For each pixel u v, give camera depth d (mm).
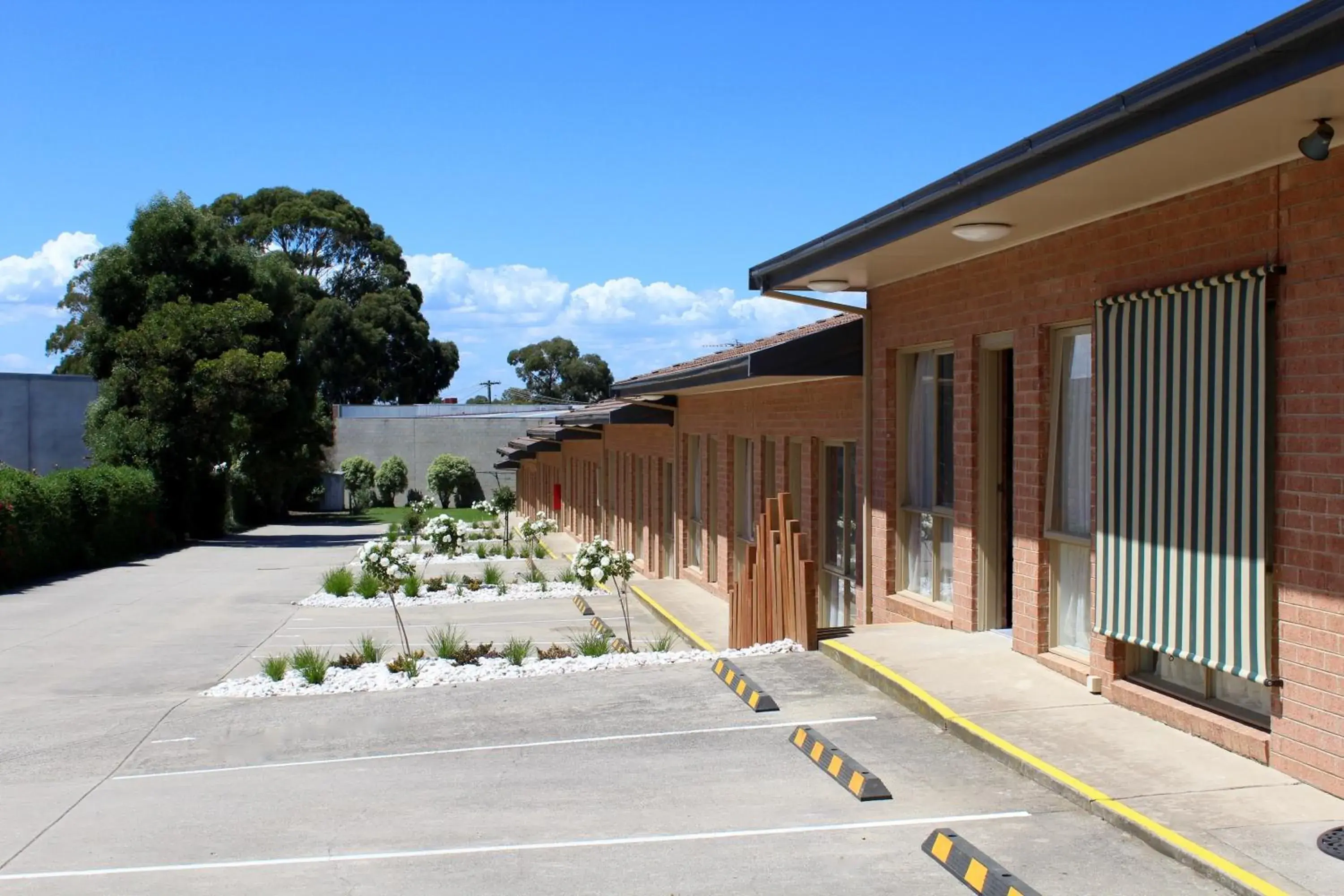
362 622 17938
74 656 14578
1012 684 8312
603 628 14938
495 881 5609
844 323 12922
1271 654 6219
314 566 29141
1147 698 7355
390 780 7602
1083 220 8031
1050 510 8898
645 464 24734
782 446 15359
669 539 22875
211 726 9812
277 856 6172
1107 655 7770
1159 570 7062
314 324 70375
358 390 75688
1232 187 6582
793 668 9711
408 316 76062
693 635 14547
